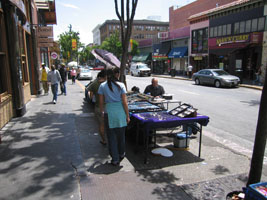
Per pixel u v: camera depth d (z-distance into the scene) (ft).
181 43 115.55
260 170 10.21
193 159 15.52
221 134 21.68
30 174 12.96
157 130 22.00
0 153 15.71
